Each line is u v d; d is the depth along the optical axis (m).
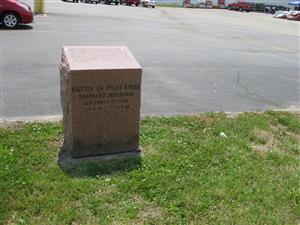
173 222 2.14
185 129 3.34
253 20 19.84
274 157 2.94
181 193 2.38
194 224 2.14
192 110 3.98
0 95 4.03
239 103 4.33
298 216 2.27
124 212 2.20
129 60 2.70
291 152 3.09
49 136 3.00
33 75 4.80
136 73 2.66
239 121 3.61
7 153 2.67
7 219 2.10
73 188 2.36
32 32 8.27
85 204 2.24
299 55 7.91
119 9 19.09
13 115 3.53
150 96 4.30
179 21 14.27
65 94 2.69
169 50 7.17
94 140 2.70
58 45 6.93
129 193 2.36
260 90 4.91
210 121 3.54
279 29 14.67
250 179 2.60
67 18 11.58
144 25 11.53
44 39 7.48
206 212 2.24
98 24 10.67
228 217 2.21
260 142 3.22
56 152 2.78
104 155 2.75
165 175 2.55
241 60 6.77
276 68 6.32
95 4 22.20
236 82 5.19
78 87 2.56
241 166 2.76
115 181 2.46
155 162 2.70
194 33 10.45
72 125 2.63
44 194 2.29
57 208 2.19
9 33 7.93
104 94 2.63
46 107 3.78
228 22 16.12
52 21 10.48
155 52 6.84
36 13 11.98
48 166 2.58
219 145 3.03
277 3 41.25
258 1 40.69
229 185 2.50
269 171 2.73
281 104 4.42
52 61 5.57
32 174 2.46
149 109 3.90
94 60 2.63
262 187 2.51
